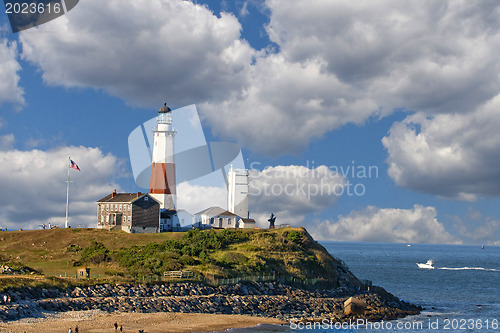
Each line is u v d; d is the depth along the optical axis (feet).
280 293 302.04
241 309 263.90
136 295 252.62
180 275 283.59
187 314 240.73
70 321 207.10
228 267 311.88
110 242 372.17
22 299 219.00
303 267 343.87
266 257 336.70
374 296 331.36
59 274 283.18
